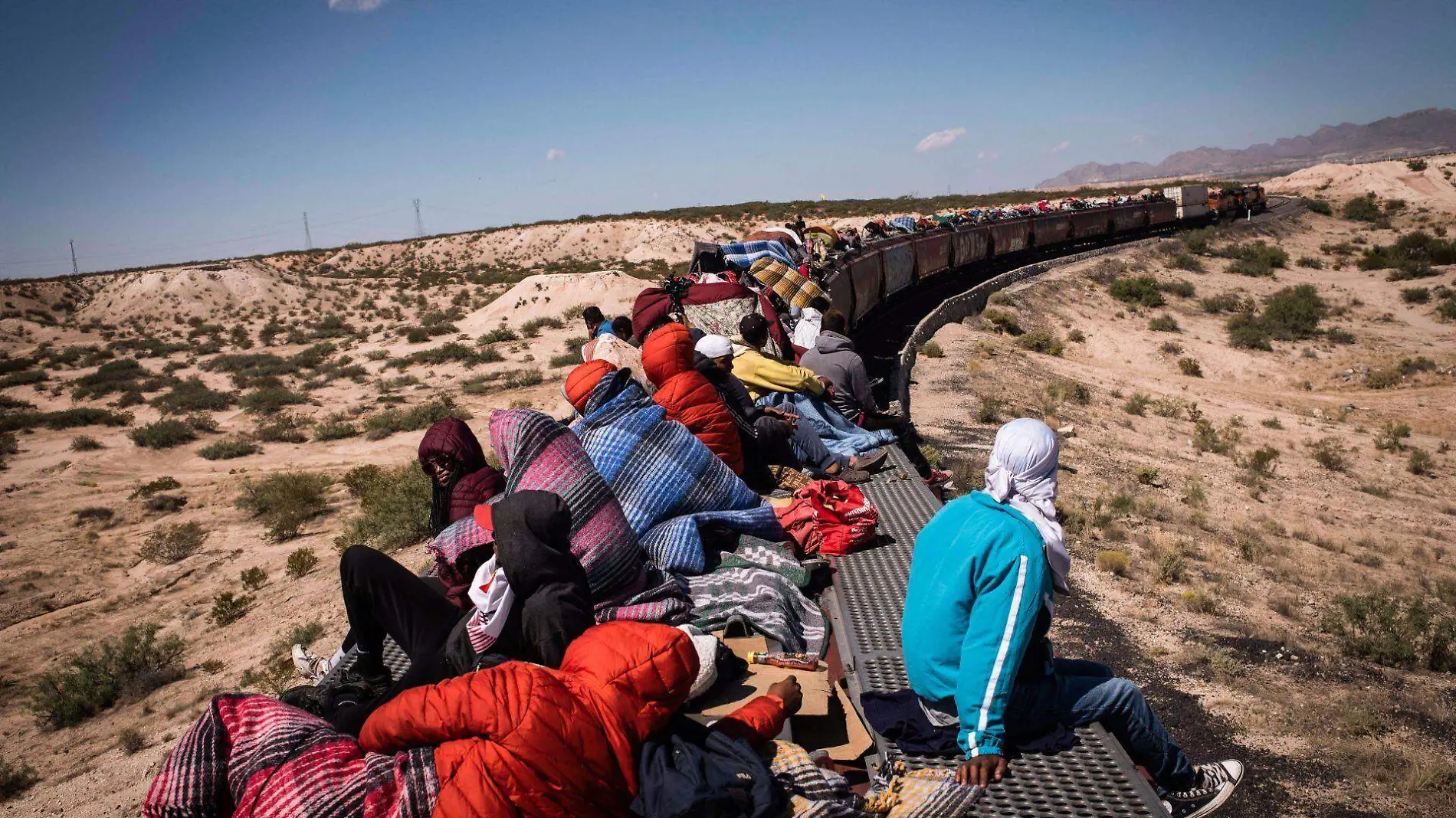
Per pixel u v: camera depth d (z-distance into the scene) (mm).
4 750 11594
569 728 2199
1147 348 36438
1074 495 16141
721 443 5352
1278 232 67375
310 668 4273
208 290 74500
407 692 2289
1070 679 2816
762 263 10344
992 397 21500
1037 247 45031
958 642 2635
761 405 6766
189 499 23578
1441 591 13844
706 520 4254
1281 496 19938
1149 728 2836
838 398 7781
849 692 3346
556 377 33656
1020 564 2516
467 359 37938
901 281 24500
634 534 3721
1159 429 25328
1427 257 55875
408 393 33500
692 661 2514
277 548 18953
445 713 2186
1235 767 2963
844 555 4629
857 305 18000
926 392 21391
